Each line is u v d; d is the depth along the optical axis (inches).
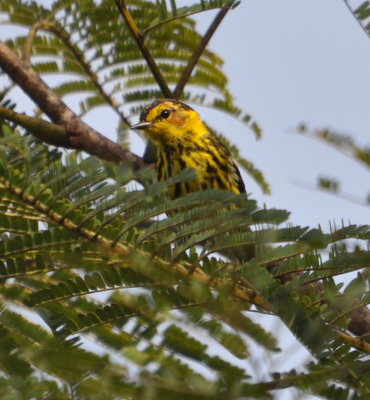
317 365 210.5
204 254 234.2
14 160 242.7
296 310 223.1
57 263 242.4
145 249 234.8
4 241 238.1
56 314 231.1
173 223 229.6
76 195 231.5
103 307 218.5
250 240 230.7
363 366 215.0
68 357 169.3
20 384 173.3
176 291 210.5
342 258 243.3
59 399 167.5
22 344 200.8
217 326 200.2
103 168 230.1
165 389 163.2
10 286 242.8
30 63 445.7
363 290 242.7
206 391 163.5
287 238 235.0
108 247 233.0
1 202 233.9
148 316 211.0
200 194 226.7
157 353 204.2
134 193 226.4
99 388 164.6
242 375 190.2
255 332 189.5
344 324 244.1
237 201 227.0
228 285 207.8
